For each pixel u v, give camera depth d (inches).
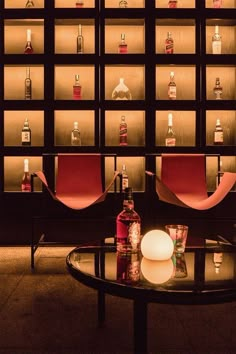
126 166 171.3
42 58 156.5
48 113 156.3
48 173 155.5
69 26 171.3
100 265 62.7
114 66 168.6
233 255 71.9
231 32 171.2
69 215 155.7
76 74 171.6
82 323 77.2
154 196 154.9
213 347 67.6
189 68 171.3
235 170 171.2
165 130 171.6
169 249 65.8
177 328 75.1
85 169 146.9
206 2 171.0
